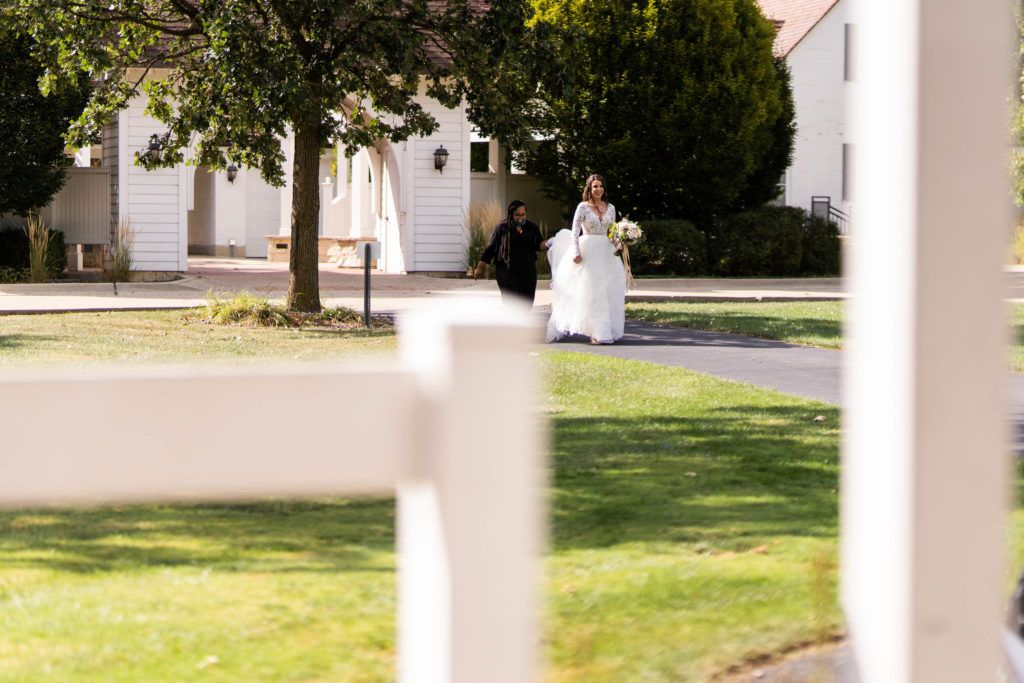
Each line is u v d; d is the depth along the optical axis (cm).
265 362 1259
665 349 1437
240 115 1633
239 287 2450
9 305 1945
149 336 1532
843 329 1652
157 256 2678
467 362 133
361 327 1716
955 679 137
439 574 136
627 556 529
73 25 1633
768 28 2844
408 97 1867
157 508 633
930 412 134
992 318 134
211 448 133
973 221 133
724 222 2894
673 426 891
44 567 514
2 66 2295
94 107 1786
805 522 595
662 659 399
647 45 2712
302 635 424
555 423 909
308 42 1695
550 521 600
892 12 137
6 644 410
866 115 146
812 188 3625
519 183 3034
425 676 142
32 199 2417
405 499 148
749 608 451
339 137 1903
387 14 1661
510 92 1798
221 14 1570
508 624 136
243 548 549
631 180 2844
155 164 1852
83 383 128
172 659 397
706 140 2772
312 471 135
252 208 4278
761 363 1297
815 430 876
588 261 1497
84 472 129
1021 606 290
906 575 136
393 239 2883
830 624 428
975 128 133
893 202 137
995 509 136
